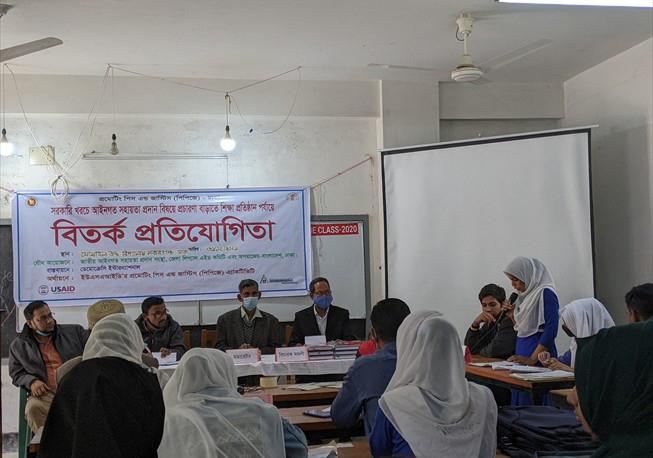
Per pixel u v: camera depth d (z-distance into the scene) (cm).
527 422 275
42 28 538
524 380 369
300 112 689
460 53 631
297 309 685
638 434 139
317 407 392
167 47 589
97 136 662
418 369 253
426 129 703
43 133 656
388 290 677
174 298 666
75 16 516
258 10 516
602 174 681
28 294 645
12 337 640
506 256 648
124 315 229
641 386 140
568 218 631
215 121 684
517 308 511
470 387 256
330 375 530
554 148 639
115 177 665
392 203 680
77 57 607
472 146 664
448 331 254
